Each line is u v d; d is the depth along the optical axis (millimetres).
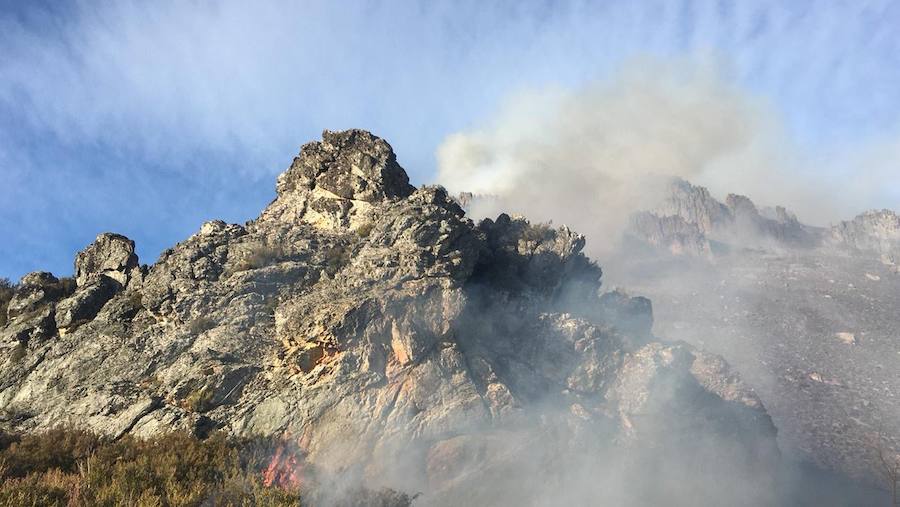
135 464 20531
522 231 40656
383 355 26734
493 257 37062
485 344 30641
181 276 33094
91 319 33750
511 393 27453
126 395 26672
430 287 28953
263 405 25469
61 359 30453
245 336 29328
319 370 26312
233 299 31156
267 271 32500
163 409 25500
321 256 34719
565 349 32406
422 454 24781
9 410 27688
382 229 33375
